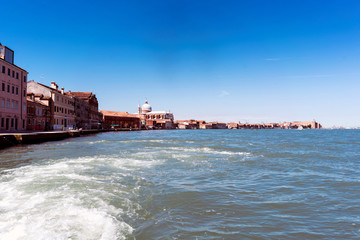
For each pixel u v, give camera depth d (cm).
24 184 1043
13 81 4522
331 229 660
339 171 1577
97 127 11925
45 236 553
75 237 552
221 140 5347
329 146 3812
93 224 628
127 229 610
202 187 1080
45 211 713
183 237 583
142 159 1945
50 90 6438
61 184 1050
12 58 4612
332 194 1009
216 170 1514
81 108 9319
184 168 1566
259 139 6041
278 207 831
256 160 2011
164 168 1552
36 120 5603
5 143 2864
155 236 582
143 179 1205
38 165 1591
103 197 867
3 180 1123
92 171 1387
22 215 680
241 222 690
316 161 2047
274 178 1313
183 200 877
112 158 1984
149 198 888
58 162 1727
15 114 4600
